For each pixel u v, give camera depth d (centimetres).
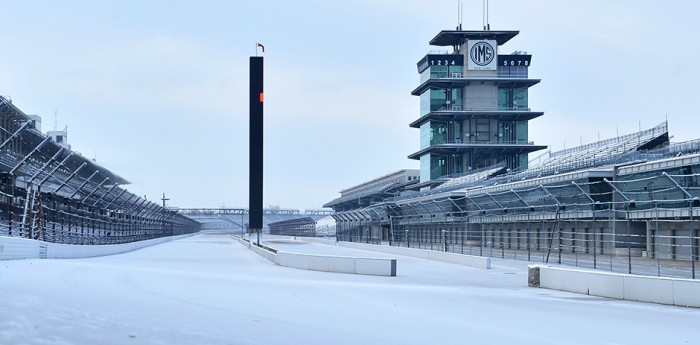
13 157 3438
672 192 3750
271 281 2605
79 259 3878
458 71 9862
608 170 4144
